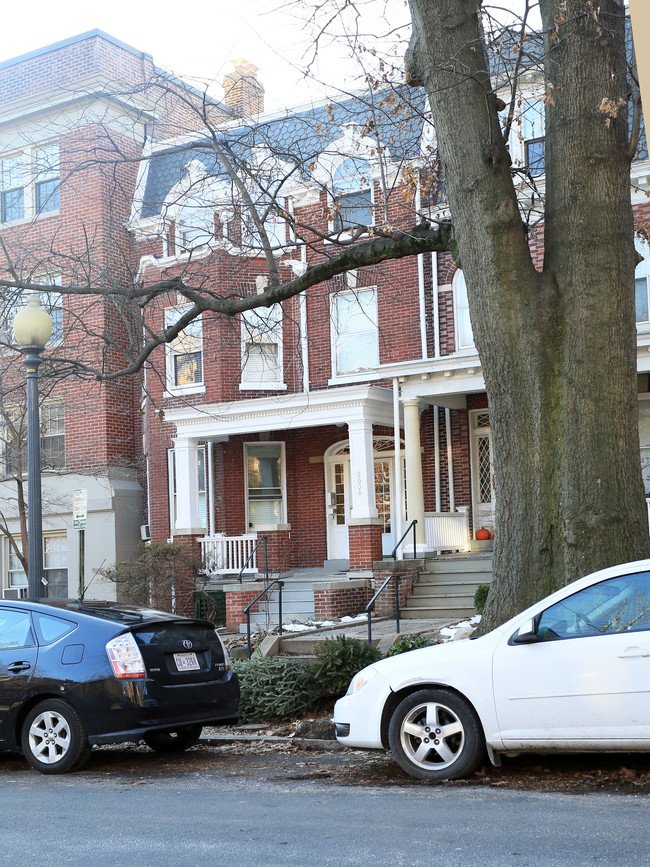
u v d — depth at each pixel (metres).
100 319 23.50
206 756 9.17
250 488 23.30
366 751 8.82
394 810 6.20
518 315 8.95
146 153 25.50
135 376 25.33
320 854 5.22
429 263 21.20
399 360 21.41
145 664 8.27
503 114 19.78
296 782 7.48
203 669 8.78
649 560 6.92
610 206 8.84
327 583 17.92
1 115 25.72
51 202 25.19
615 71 9.02
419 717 7.31
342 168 21.81
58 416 25.20
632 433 8.72
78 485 24.69
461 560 18.53
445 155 9.45
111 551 24.12
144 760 9.00
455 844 5.29
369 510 19.28
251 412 20.72
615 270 8.78
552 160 9.20
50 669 8.36
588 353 8.68
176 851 5.43
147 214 24.52
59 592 25.17
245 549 21.36
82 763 8.27
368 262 11.05
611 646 6.70
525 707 6.86
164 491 23.45
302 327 22.48
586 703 6.68
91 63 24.66
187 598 20.47
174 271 22.61
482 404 20.98
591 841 5.19
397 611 14.82
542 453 8.81
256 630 18.25
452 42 9.48
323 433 23.16
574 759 7.48
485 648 7.10
